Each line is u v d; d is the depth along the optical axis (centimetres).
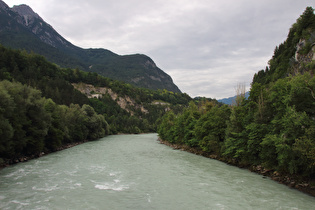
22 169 2914
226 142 3578
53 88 13625
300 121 2241
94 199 1814
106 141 8038
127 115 19275
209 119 4562
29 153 3881
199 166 3353
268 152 2678
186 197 1911
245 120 3375
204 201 1819
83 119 7931
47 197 1831
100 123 9706
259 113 3034
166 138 7944
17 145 3525
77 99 14325
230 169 3148
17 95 3844
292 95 2528
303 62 5500
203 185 2291
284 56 8350
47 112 4956
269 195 1988
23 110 3841
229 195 1978
